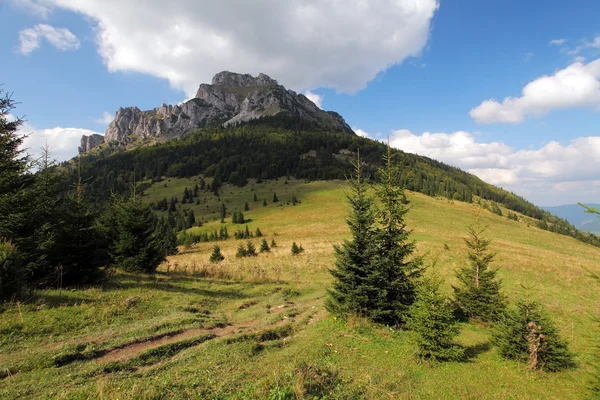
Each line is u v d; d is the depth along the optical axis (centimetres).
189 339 957
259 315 1354
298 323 1266
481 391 863
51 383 645
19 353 756
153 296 1423
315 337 1098
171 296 1480
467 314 1642
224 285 1988
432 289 1093
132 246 2131
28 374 674
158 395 611
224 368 782
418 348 1028
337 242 5538
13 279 1080
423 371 938
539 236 8056
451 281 2566
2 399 575
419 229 6956
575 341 1432
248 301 1595
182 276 2220
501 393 863
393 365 948
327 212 10456
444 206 10738
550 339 1059
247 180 19138
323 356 947
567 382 959
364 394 738
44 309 1030
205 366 787
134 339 911
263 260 3844
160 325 1038
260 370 783
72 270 1523
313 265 3278
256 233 8106
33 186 1459
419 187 14388
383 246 1348
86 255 1586
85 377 684
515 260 3659
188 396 620
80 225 1602
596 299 2295
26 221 1327
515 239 7038
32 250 1331
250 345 955
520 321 1123
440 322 1007
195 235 8762
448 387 860
